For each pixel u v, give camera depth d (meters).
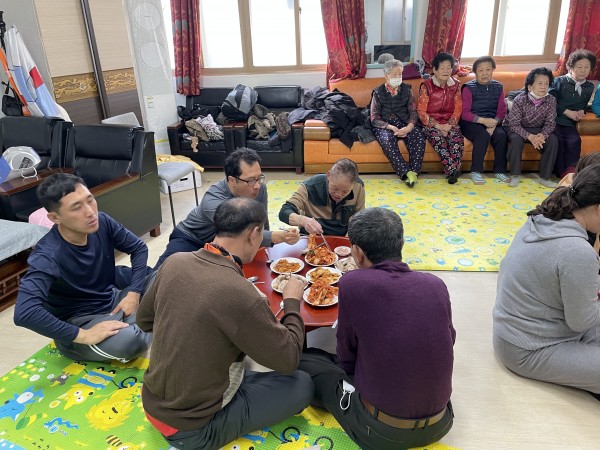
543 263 1.54
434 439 1.36
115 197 2.80
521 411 1.63
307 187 2.34
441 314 1.20
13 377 1.86
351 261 1.96
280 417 1.49
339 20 4.51
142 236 3.30
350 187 2.11
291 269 1.93
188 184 4.20
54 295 1.83
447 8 4.41
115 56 4.24
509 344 1.74
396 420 1.29
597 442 1.50
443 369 1.22
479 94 4.10
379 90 4.21
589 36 4.42
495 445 1.50
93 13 3.93
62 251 1.77
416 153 4.04
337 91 4.54
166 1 4.80
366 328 1.22
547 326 1.62
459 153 4.00
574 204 1.51
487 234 3.05
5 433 1.58
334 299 1.70
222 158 4.51
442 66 4.03
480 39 4.78
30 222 2.56
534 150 4.08
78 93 3.93
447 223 3.23
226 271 1.23
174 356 1.24
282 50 5.00
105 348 1.79
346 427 1.45
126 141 2.99
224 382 1.34
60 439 1.55
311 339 2.02
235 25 4.93
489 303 2.31
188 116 4.71
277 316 1.60
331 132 4.23
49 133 3.18
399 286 1.20
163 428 1.37
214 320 1.20
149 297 1.39
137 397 1.73
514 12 4.65
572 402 1.66
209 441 1.38
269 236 2.02
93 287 1.93
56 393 1.76
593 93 4.33
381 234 1.24
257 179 1.98
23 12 3.49
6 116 3.46
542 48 4.74
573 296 1.48
